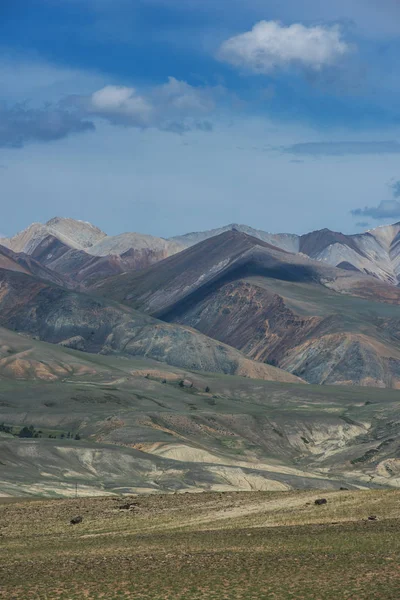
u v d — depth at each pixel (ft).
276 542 525.34
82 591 420.77
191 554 505.25
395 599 377.50
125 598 404.16
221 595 401.49
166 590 415.85
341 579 417.90
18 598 410.31
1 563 520.42
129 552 531.09
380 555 463.83
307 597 390.21
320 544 507.71
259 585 416.05
